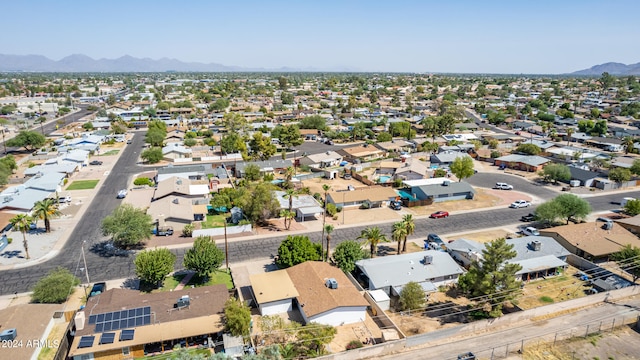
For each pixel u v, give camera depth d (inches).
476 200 3959.2
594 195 4116.6
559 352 1804.9
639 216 3280.0
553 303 2122.3
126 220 2706.7
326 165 5113.2
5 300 2148.1
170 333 1772.9
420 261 2439.7
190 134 6737.2
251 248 2827.3
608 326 1999.3
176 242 2901.1
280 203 3499.0
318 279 2186.3
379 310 2055.9
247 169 4468.5
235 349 1745.8
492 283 2059.5
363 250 2568.9
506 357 1761.8
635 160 4835.1
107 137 6732.3
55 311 1951.3
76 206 3577.8
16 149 5861.2
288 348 1771.7
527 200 3961.6
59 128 7500.0
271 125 7672.2
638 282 2410.2
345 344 1850.4
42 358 1710.1
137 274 2242.9
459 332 1911.9
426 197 3848.4
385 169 4778.5
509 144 6422.2
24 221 2600.9
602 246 2711.6
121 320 1829.5
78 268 2495.1
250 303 2160.4
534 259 2541.8
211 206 3545.8
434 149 6092.5
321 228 3221.0
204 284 2346.2
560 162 5354.3
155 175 4645.7
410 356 1758.1
